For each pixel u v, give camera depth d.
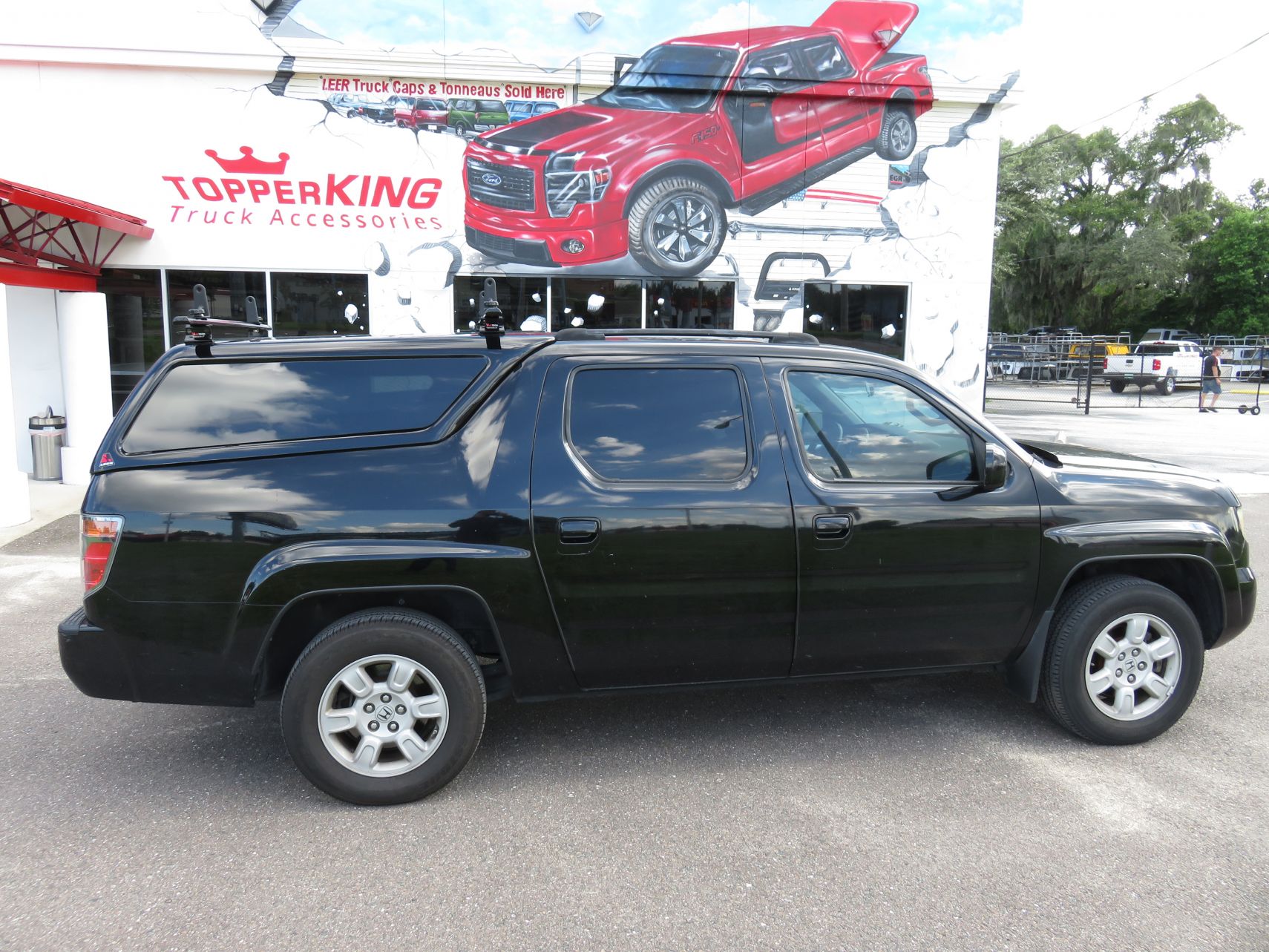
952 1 12.50
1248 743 3.92
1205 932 2.60
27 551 7.56
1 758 3.79
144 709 4.36
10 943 2.54
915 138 12.88
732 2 12.09
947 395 3.81
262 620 3.23
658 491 3.46
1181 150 46.38
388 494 3.30
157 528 3.20
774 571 3.53
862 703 4.39
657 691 3.66
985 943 2.55
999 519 3.70
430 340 3.53
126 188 11.23
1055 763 3.72
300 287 11.78
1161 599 3.81
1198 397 27.20
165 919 2.67
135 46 10.84
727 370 3.64
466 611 3.50
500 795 3.47
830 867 2.96
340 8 11.26
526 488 3.37
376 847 3.09
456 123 11.77
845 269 12.97
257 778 3.62
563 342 3.60
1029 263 43.56
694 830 3.20
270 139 11.43
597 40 11.86
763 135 12.49
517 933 2.61
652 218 12.40
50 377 11.56
